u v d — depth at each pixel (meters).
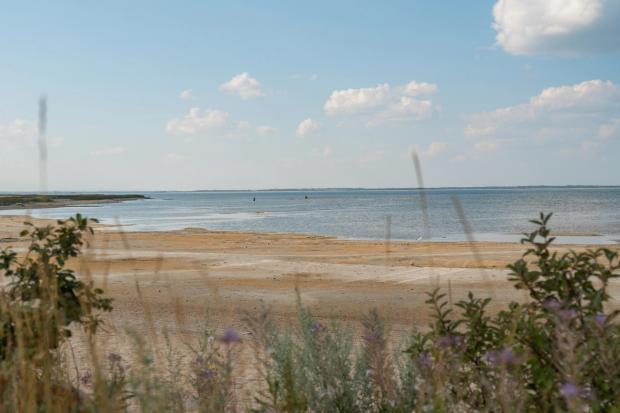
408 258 21.83
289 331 3.97
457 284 14.62
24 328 3.41
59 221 4.52
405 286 14.61
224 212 88.69
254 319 3.69
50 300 3.59
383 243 30.81
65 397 3.10
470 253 23.98
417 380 3.36
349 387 3.49
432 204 115.12
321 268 18.56
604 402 2.67
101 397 2.88
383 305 11.77
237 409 3.80
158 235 36.12
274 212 86.75
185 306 11.54
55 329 3.57
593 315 3.08
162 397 2.95
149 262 20.02
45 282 3.67
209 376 3.40
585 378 2.66
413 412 3.35
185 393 3.61
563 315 2.75
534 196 180.75
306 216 72.38
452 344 3.28
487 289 13.60
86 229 4.54
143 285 14.48
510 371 2.90
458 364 3.10
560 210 81.38
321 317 10.46
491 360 2.92
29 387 2.80
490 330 3.40
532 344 3.02
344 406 3.44
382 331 3.79
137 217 73.00
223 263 20.05
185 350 5.50
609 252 3.41
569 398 2.43
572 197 162.25
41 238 4.45
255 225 54.34
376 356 3.51
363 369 3.57
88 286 3.97
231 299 12.67
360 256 22.97
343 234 42.09
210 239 33.56
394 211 85.56
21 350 2.87
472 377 3.15
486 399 2.95
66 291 4.20
